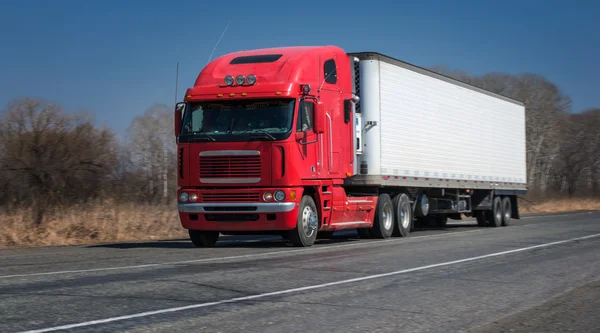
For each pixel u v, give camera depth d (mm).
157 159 31641
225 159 14188
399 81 18734
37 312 6703
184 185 14531
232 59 15391
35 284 8586
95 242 18047
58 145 24562
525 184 28797
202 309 6996
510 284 9289
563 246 15188
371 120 17469
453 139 22125
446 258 12281
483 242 16125
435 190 21734
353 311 7090
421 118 19953
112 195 25266
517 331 6434
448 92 21828
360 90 17531
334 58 16328
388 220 18422
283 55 15141
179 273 9781
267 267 10602
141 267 10531
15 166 23859
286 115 14133
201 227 14484
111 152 26188
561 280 9781
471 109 23609
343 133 16469
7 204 22484
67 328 5996
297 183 14125
